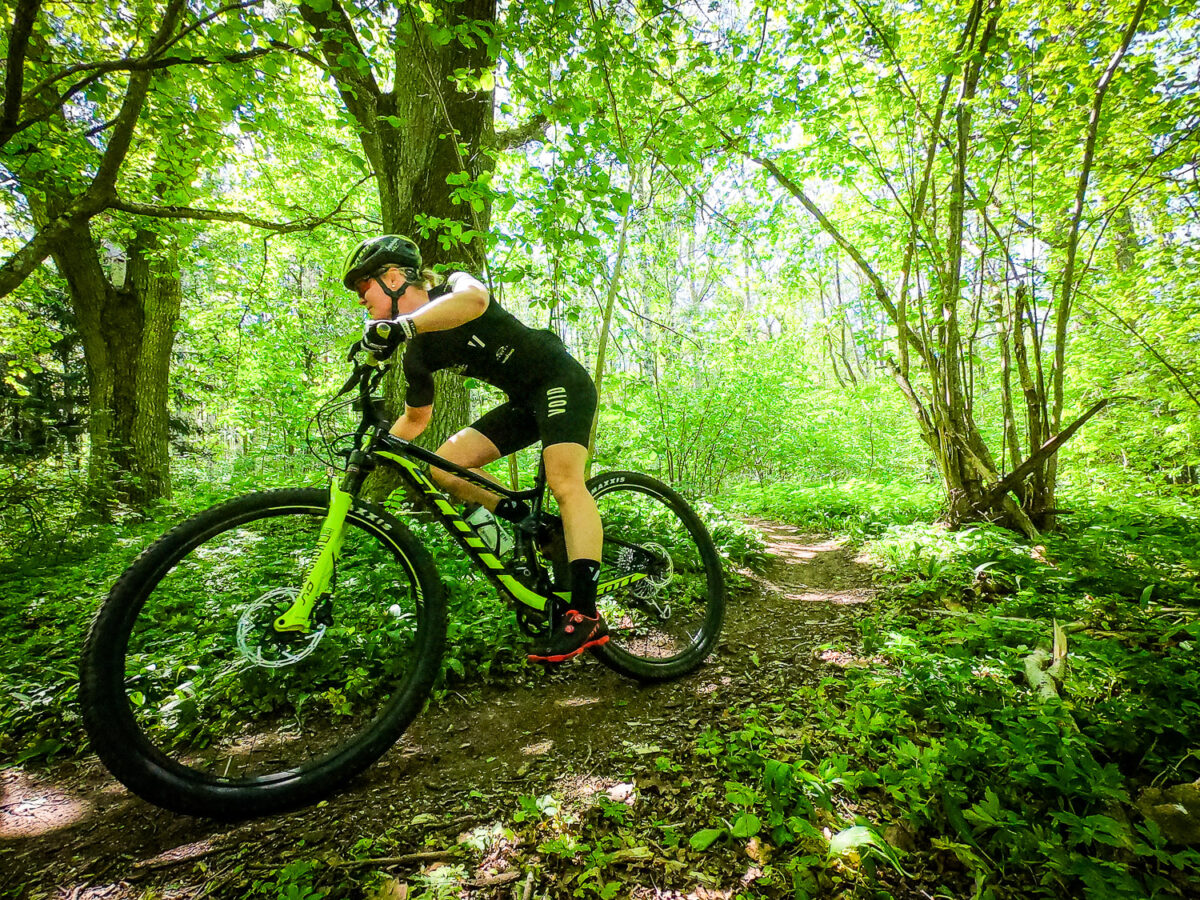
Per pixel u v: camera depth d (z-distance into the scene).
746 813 1.39
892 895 1.18
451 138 4.13
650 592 2.57
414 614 2.42
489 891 1.24
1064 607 2.55
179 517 5.96
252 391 12.12
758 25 4.01
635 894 1.22
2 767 1.79
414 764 1.76
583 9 3.06
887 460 14.28
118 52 4.62
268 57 2.82
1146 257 5.71
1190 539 3.63
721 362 10.20
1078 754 1.43
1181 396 6.00
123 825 1.49
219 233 9.34
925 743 1.66
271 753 1.78
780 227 6.82
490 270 3.54
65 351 11.29
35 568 4.36
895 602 2.98
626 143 3.65
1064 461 7.77
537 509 2.12
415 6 2.81
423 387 2.08
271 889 1.25
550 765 1.73
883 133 4.98
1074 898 1.15
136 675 2.00
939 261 4.25
